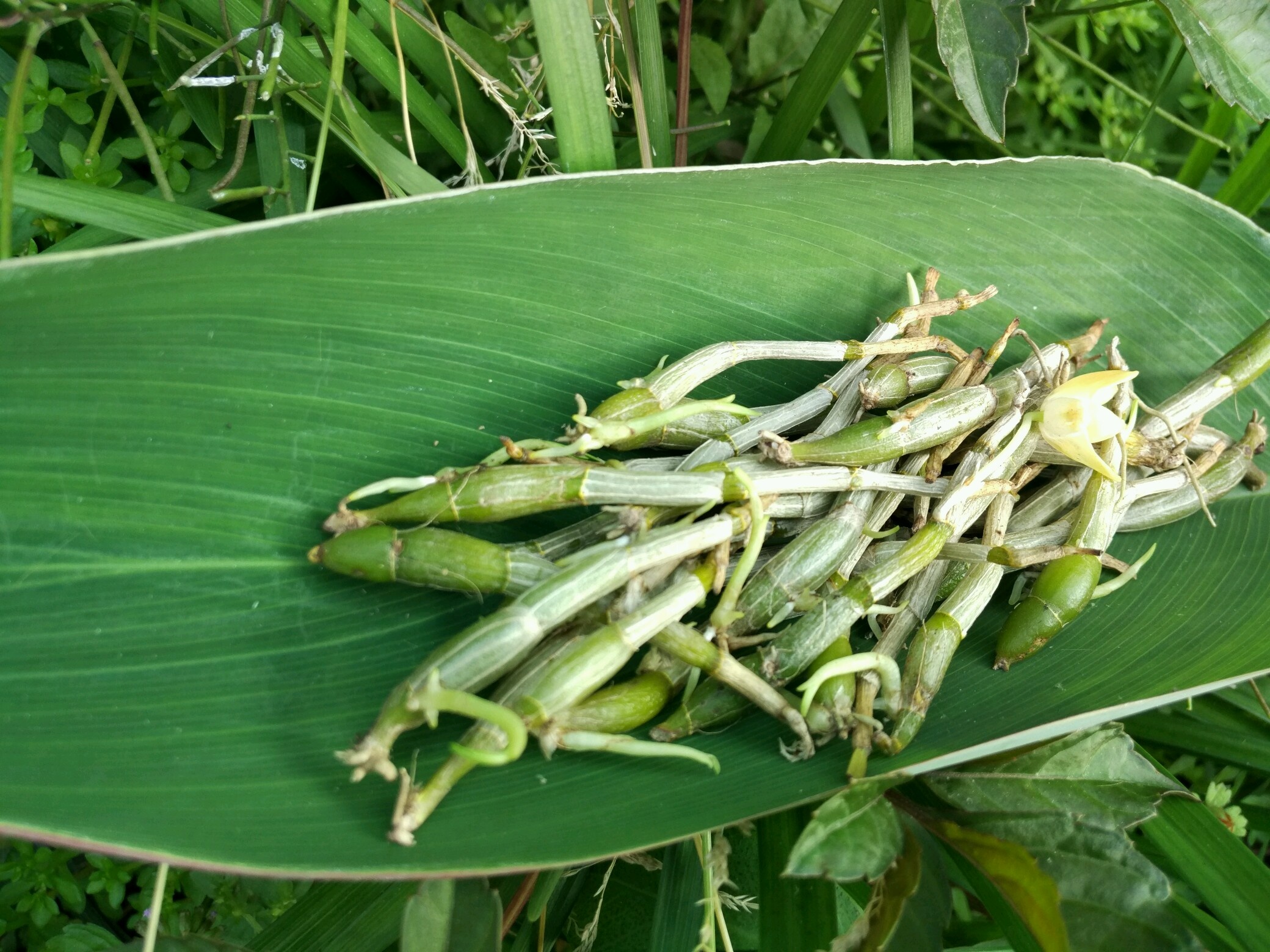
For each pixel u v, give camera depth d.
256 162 0.28
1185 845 0.24
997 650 0.23
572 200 0.23
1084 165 0.27
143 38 0.27
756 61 0.35
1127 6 0.34
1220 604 0.25
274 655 0.20
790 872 0.18
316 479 0.21
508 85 0.30
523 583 0.20
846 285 0.26
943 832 0.21
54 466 0.19
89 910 0.27
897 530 0.24
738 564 0.21
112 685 0.19
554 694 0.18
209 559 0.20
